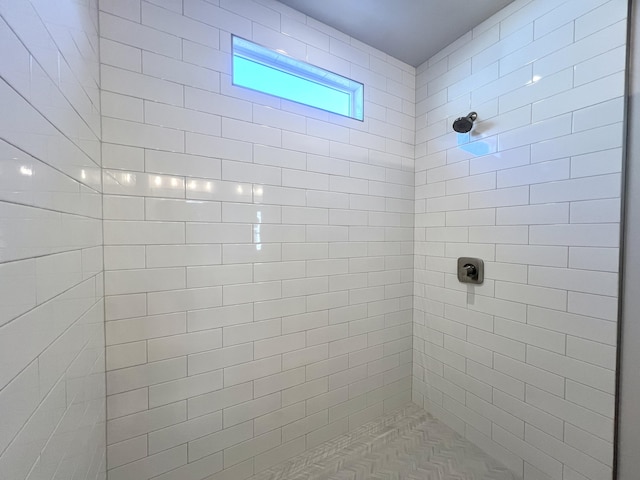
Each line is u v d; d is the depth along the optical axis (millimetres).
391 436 1683
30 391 462
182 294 1209
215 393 1295
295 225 1498
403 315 1939
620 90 1080
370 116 1761
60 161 613
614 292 1104
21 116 438
